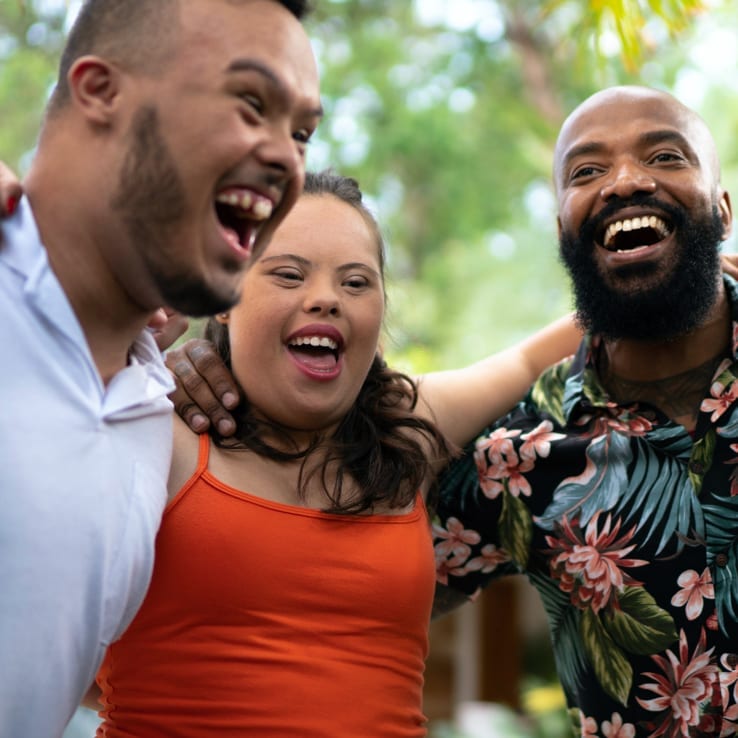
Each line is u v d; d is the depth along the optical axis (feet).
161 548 6.16
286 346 6.61
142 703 6.13
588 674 7.43
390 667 6.34
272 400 6.62
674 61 24.76
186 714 6.06
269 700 6.02
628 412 7.61
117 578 5.32
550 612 7.72
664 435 7.45
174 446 6.42
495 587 23.95
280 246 6.60
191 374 6.64
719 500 7.23
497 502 7.74
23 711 5.04
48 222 5.20
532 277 31.07
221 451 6.51
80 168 5.12
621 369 7.75
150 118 4.97
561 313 29.53
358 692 6.17
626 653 7.27
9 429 4.92
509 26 30.12
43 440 4.98
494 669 23.75
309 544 6.31
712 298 7.41
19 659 4.94
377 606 6.34
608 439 7.56
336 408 6.68
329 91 32.30
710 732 7.03
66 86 5.18
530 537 7.64
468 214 33.94
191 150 4.95
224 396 6.60
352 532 6.46
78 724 11.50
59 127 5.20
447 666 24.63
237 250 5.13
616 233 7.44
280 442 6.72
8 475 4.89
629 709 7.25
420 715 6.53
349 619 6.29
